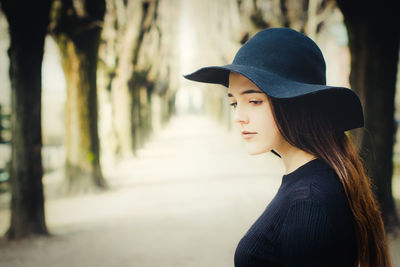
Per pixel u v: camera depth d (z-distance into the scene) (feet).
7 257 16.52
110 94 48.75
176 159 56.65
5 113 47.83
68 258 16.28
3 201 33.37
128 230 20.85
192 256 16.07
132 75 56.80
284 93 2.75
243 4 45.19
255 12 40.75
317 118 3.08
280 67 3.01
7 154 50.67
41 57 20.16
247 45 3.25
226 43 59.16
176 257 16.05
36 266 15.17
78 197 31.55
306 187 2.84
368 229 2.97
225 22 60.85
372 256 3.04
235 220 22.07
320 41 39.24
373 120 18.13
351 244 2.80
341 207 2.75
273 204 3.11
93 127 33.63
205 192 31.17
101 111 48.70
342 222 2.71
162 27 93.97
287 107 3.03
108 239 19.19
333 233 2.62
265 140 3.18
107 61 47.06
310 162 3.07
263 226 3.01
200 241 18.21
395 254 13.82
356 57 18.57
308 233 2.60
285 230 2.75
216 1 75.36
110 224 22.45
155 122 107.86
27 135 20.06
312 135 3.05
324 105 3.14
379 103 18.03
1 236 20.52
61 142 90.17
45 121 90.63
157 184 36.37
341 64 47.21
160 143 84.07
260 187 32.50
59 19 30.45
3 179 38.47
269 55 3.05
